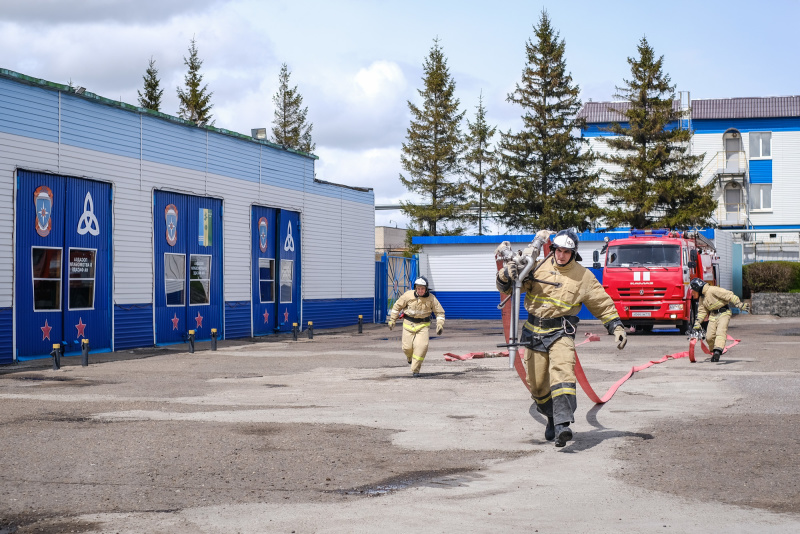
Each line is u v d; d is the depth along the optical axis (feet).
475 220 204.33
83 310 63.72
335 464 23.15
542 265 26.27
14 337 57.16
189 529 16.92
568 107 185.37
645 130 172.55
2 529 17.03
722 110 199.82
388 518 17.62
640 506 18.53
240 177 84.58
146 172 70.79
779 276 147.33
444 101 201.87
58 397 37.96
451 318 132.26
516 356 28.02
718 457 23.77
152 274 71.41
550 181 186.29
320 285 100.37
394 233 260.62
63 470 22.43
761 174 199.00
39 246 59.67
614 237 123.34
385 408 33.83
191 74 211.00
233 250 83.51
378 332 94.73
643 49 175.01
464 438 27.12
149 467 22.76
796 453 24.17
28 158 58.59
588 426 29.40
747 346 67.36
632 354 61.00
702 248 98.58
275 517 17.76
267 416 31.76
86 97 63.62
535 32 187.01
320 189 100.37
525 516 17.75
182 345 73.00
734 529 16.66
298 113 241.14
